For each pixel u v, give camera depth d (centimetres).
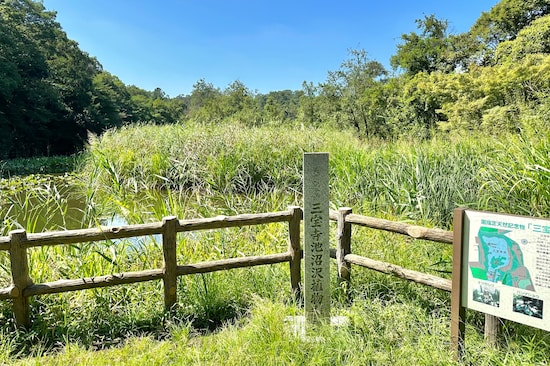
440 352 235
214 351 258
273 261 338
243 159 894
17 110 2405
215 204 581
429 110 1677
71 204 820
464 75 1377
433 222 477
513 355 220
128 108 4344
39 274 330
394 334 256
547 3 1641
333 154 827
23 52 2617
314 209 285
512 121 956
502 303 215
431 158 590
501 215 214
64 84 2991
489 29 1883
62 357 257
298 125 1261
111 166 674
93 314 310
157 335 295
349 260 332
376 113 1891
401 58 2277
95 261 353
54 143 2962
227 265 326
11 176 1350
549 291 196
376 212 536
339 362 231
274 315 271
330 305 302
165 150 994
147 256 371
